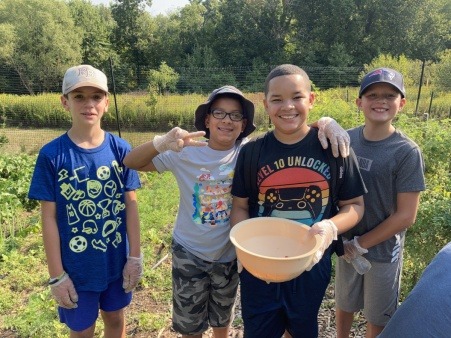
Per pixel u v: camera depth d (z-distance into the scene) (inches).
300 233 79.7
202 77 1160.2
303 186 83.3
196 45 1715.1
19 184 311.4
